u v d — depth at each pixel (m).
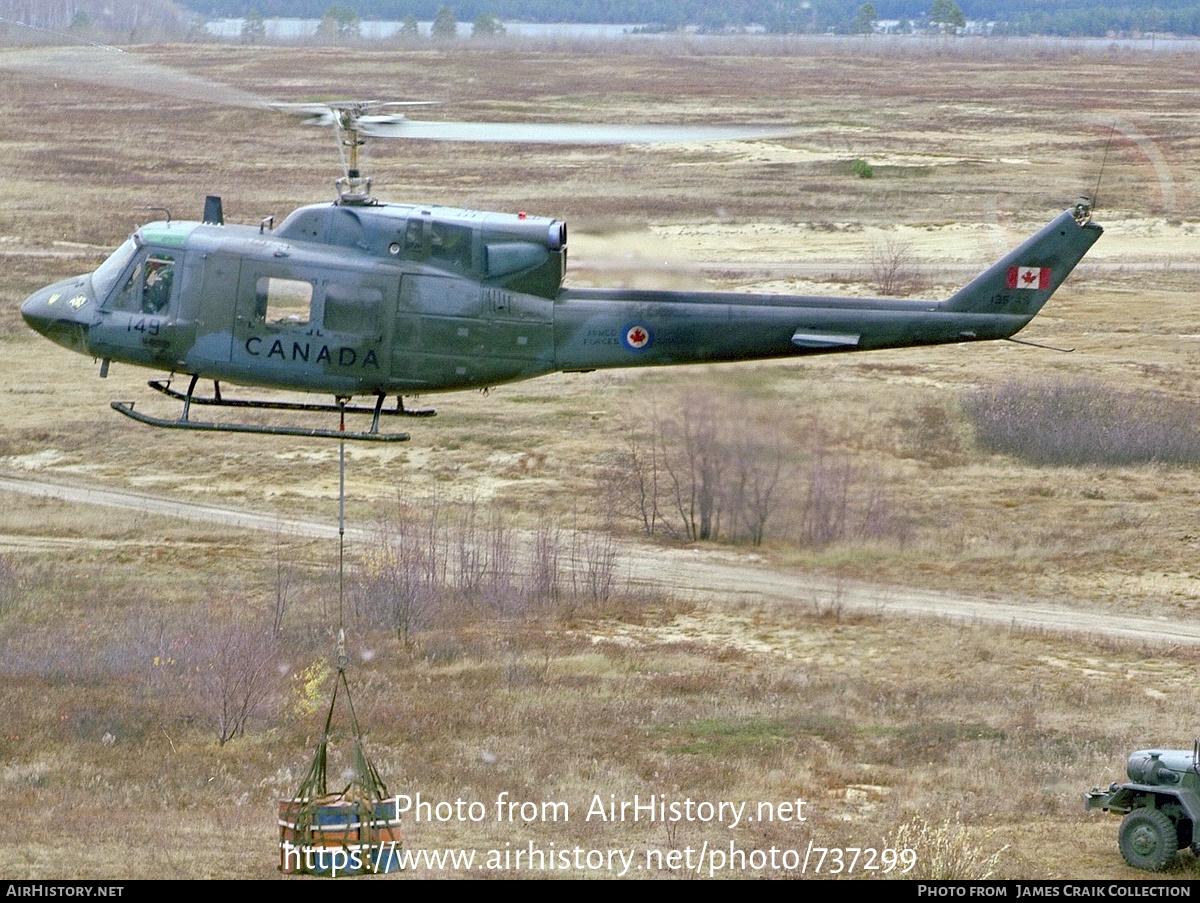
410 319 40.06
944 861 43.81
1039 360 121.06
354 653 70.81
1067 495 95.75
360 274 39.97
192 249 40.41
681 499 94.94
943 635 75.25
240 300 40.16
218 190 187.62
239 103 40.31
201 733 60.09
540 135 42.22
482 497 97.38
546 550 84.12
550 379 118.38
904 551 87.12
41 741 58.31
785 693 65.81
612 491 95.75
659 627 76.94
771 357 41.91
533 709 62.81
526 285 40.62
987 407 106.81
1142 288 145.75
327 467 102.81
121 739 58.94
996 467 99.44
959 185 189.38
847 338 41.31
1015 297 41.22
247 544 89.88
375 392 40.81
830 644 74.25
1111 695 66.25
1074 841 47.06
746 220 168.00
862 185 190.12
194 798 51.25
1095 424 104.19
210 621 74.06
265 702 62.25
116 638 71.12
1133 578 83.94
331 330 39.97
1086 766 55.81
